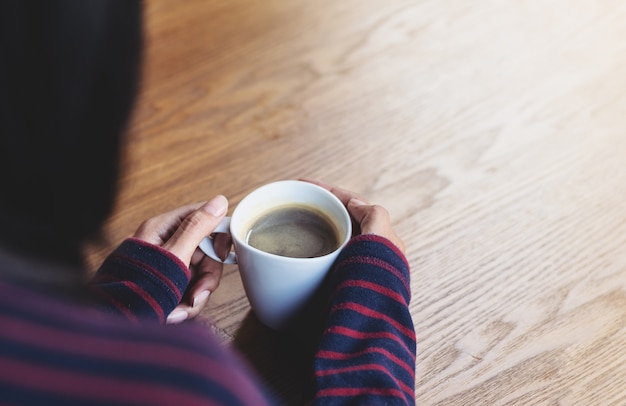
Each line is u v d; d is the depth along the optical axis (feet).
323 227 2.31
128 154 1.45
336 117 3.03
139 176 2.80
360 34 3.42
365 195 2.74
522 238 2.59
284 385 2.23
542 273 2.48
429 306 2.40
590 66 3.25
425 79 3.20
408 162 2.85
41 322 1.31
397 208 2.69
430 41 3.38
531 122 3.00
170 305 2.13
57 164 1.37
